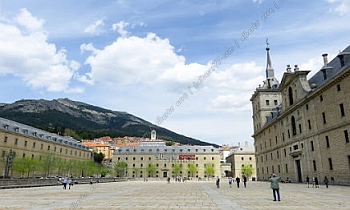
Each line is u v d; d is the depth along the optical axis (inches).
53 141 4399.6
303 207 653.9
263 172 3366.1
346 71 1569.9
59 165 3937.0
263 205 709.3
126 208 669.9
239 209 632.4
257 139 3654.0
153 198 970.7
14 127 3678.6
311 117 2058.3
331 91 1785.2
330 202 761.0
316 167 1988.2
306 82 2234.3
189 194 1176.8
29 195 1107.9
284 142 2630.4
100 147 7135.8
